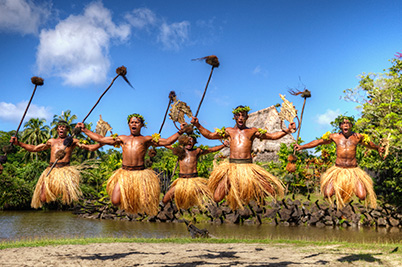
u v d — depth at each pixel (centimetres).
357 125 1852
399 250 715
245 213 1752
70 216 1942
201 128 512
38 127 3466
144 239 891
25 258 605
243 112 501
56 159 541
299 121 522
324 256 646
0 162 570
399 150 1756
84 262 576
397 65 2288
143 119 522
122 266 549
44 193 567
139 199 488
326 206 1761
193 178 660
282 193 489
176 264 565
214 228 1536
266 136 507
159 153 2655
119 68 535
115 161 2200
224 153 2309
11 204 2222
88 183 2214
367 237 1294
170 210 1773
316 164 2067
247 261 593
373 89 2072
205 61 516
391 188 1947
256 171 485
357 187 498
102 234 1324
